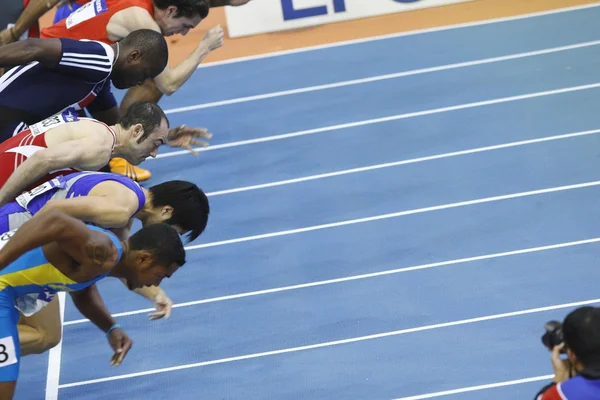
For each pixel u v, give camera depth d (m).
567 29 19.09
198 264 12.86
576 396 6.35
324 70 18.56
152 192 8.60
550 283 11.64
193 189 8.66
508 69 17.70
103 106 11.74
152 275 7.80
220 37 11.84
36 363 11.19
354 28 20.25
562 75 17.27
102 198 8.09
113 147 9.20
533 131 15.46
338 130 16.19
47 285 7.96
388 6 20.61
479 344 10.66
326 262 12.60
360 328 11.19
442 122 16.06
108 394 10.53
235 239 13.37
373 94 17.34
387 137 15.76
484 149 15.07
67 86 9.93
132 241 7.75
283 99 17.56
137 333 11.54
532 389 9.84
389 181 14.43
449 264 12.27
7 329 8.05
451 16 20.28
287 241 13.19
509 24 19.59
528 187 13.88
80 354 11.29
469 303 11.41
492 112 16.22
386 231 13.16
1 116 9.82
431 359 10.50
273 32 20.42
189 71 11.64
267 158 15.52
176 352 11.13
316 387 10.27
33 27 15.63
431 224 13.20
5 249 7.02
